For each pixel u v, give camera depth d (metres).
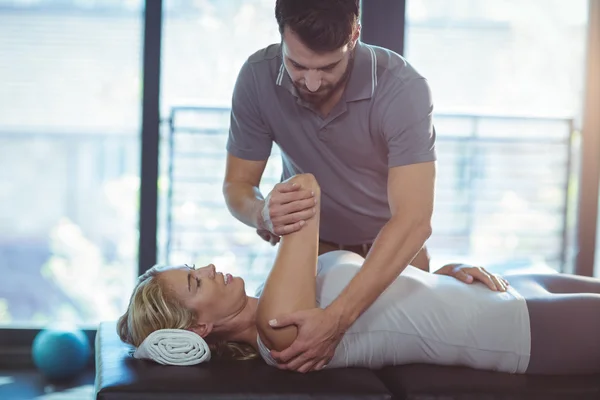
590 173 3.32
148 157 3.19
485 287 1.96
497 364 1.91
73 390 2.87
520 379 1.85
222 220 3.93
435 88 3.84
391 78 1.85
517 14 3.80
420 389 1.73
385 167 2.03
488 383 1.79
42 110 3.58
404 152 1.81
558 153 4.18
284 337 1.71
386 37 3.12
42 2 3.50
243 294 1.92
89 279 4.20
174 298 1.86
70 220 4.16
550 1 3.79
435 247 4.24
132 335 1.88
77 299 4.20
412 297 1.89
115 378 1.65
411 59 3.81
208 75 3.75
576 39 3.78
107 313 4.20
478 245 4.24
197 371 1.72
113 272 4.21
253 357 1.93
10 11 3.49
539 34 3.81
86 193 4.14
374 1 3.11
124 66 3.59
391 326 1.88
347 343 1.87
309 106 1.92
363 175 2.06
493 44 3.82
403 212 1.76
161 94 3.18
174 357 1.78
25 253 4.14
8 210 4.09
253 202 2.00
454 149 4.21
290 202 1.75
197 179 3.90
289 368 1.74
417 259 2.27
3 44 3.50
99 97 3.63
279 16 1.63
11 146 4.00
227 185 2.17
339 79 1.75
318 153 2.03
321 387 1.65
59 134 4.02
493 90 3.86
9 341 3.24
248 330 1.93
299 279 1.74
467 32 3.80
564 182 4.13
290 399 1.61
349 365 1.89
